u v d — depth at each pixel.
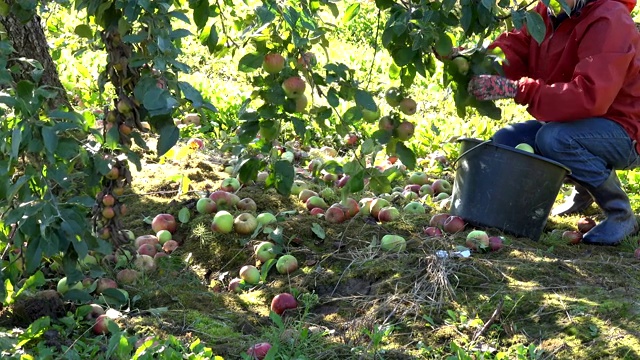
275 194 5.27
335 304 3.96
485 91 3.86
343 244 4.53
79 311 3.62
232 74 9.30
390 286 3.98
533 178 4.39
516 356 3.34
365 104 3.21
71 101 7.18
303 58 3.28
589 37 4.30
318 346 3.45
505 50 4.74
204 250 4.57
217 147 6.54
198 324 3.66
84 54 8.59
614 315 3.56
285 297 3.90
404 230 4.66
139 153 6.21
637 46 4.32
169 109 2.85
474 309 3.74
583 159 4.50
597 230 4.68
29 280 3.51
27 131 2.89
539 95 4.24
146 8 2.91
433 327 3.63
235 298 4.07
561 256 4.43
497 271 4.07
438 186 5.57
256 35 3.29
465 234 4.52
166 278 4.27
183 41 10.16
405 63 3.42
